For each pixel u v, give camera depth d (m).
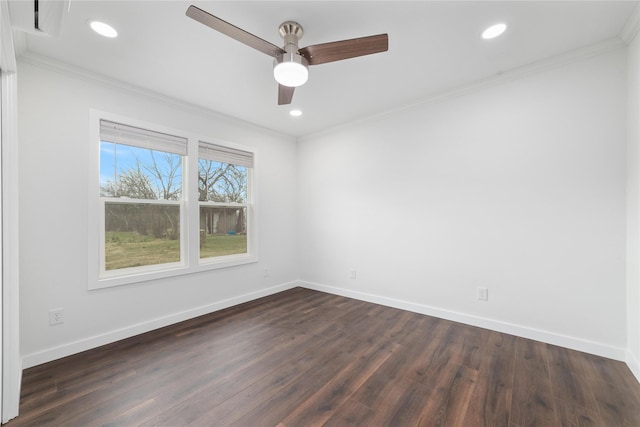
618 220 2.13
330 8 1.73
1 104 1.55
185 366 2.10
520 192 2.54
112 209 2.64
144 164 2.86
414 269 3.23
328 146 4.05
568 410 1.61
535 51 2.22
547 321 2.42
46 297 2.19
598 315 2.21
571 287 2.31
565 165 2.33
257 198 3.87
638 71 1.89
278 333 2.68
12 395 1.56
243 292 3.66
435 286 3.07
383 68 2.44
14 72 1.60
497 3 1.71
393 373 1.99
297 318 3.06
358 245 3.74
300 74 1.85
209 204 3.38
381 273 3.52
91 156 2.42
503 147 2.62
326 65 2.38
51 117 2.24
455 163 2.91
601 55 2.16
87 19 1.77
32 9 1.28
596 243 2.21
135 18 1.78
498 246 2.66
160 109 2.90
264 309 3.37
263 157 3.96
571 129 2.30
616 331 2.14
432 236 3.08
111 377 1.96
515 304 2.58
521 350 2.29
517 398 1.71
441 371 2.01
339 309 3.35
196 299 3.15
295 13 1.77
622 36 2.03
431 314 3.09
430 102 3.06
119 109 2.61
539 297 2.46
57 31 1.44
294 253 4.41
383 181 3.48
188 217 3.11
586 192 2.25
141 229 2.83
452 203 2.93
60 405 1.67
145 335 2.65
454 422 1.53
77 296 2.34
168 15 1.76
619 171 2.12
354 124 3.74
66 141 2.30
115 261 2.66
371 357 2.22
